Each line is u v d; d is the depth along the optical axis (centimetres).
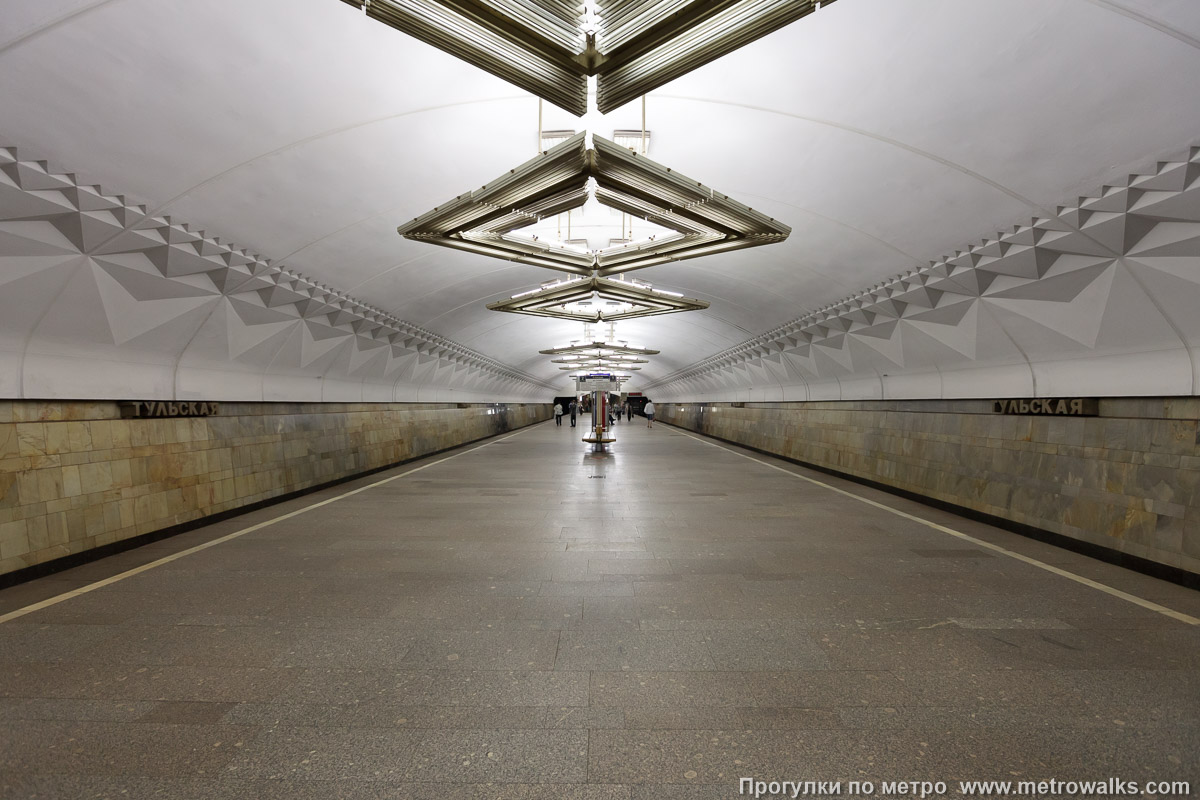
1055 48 357
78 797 229
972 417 799
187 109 410
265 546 630
